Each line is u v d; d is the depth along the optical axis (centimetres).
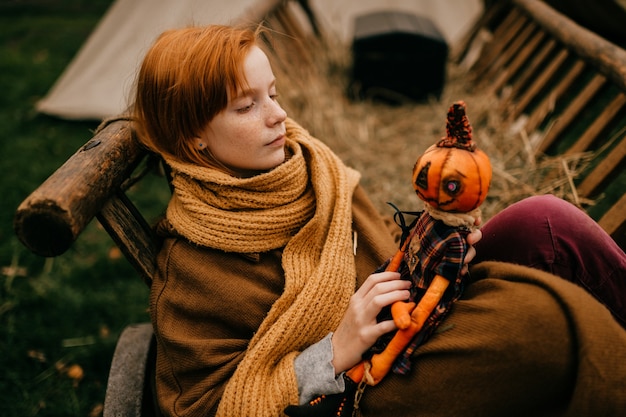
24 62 456
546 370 78
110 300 220
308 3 315
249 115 103
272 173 105
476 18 337
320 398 93
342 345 94
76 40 521
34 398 179
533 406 82
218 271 106
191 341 101
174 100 102
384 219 143
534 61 220
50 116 350
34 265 238
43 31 552
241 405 93
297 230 113
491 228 107
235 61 99
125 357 126
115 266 238
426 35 278
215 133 104
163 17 325
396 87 288
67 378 187
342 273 108
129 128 112
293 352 101
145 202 273
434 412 86
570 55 196
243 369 96
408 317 85
